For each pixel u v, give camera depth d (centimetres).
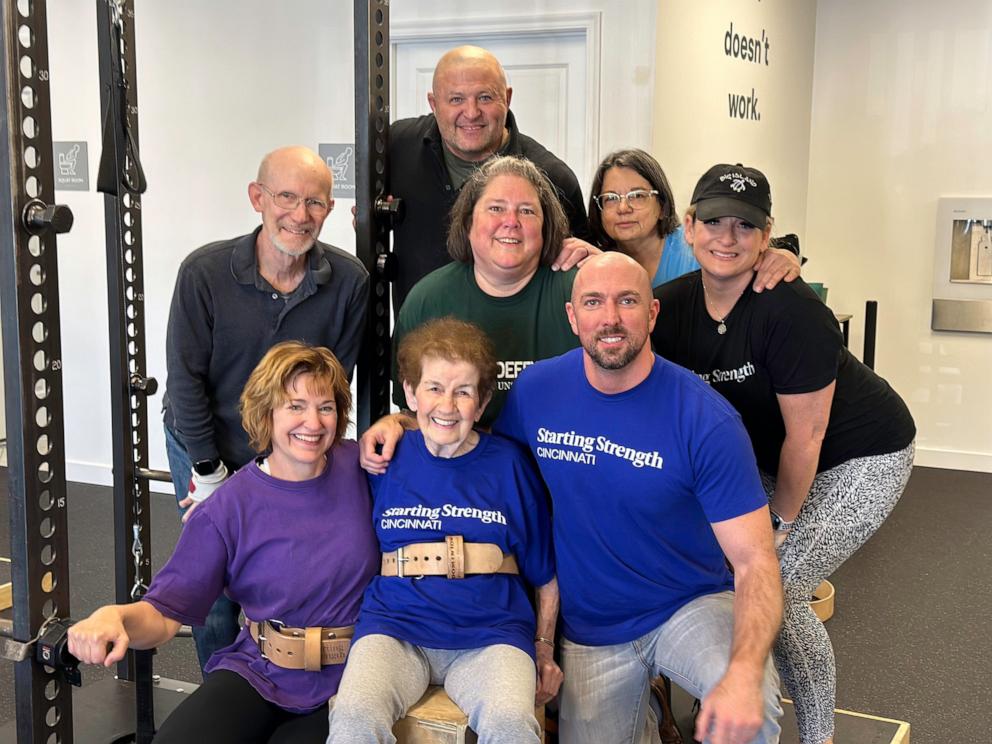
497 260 210
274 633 198
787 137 585
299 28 473
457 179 276
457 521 197
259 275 235
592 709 208
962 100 589
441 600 194
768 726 180
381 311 257
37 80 175
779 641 231
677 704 274
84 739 265
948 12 585
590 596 204
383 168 248
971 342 607
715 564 205
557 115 443
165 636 191
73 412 545
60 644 180
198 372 239
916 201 608
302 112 480
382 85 243
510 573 201
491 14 438
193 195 505
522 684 181
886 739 260
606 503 195
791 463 221
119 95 230
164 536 465
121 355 266
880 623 380
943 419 621
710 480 187
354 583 201
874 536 486
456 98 262
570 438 194
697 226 210
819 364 209
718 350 219
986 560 452
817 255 638
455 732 180
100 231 521
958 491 565
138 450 279
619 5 418
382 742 173
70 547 447
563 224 219
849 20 609
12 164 171
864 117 614
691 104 457
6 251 174
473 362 193
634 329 181
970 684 329
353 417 452
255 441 201
